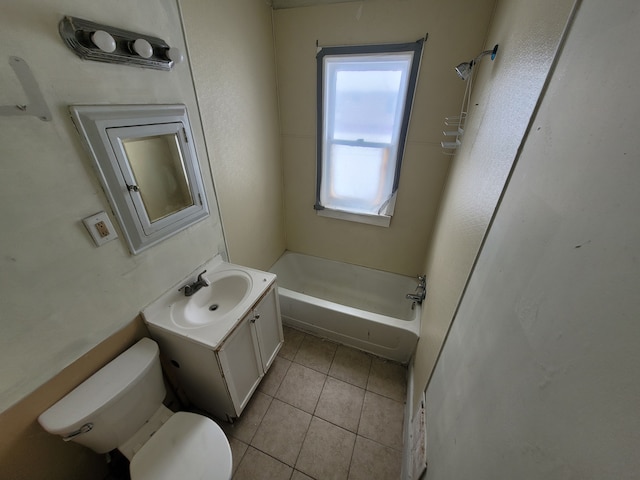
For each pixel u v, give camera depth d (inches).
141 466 41.8
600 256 13.3
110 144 39.6
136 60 41.0
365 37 69.8
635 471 10.1
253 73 70.9
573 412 13.5
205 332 48.6
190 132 53.4
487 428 22.6
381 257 101.3
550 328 16.5
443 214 71.2
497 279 26.3
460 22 62.2
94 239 40.1
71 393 40.4
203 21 52.9
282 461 57.0
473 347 29.6
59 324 37.9
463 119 69.0
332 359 79.9
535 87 25.1
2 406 33.9
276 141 89.1
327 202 98.0
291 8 71.8
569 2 20.6
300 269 112.9
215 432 46.2
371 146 83.9
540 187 20.9
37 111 32.1
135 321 49.1
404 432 60.6
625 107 13.0
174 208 53.5
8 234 31.4
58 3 32.0
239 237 78.0
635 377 10.4
